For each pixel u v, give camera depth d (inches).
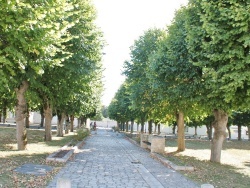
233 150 1206.9
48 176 437.7
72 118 2121.1
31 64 430.6
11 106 1015.6
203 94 622.2
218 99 576.4
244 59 380.8
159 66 720.3
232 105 537.6
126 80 1221.1
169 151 973.8
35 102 844.0
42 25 395.5
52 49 478.9
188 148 1161.4
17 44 382.0
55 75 732.0
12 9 352.5
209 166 642.2
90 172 506.9
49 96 788.6
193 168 565.6
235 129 3385.8
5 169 457.7
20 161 545.0
